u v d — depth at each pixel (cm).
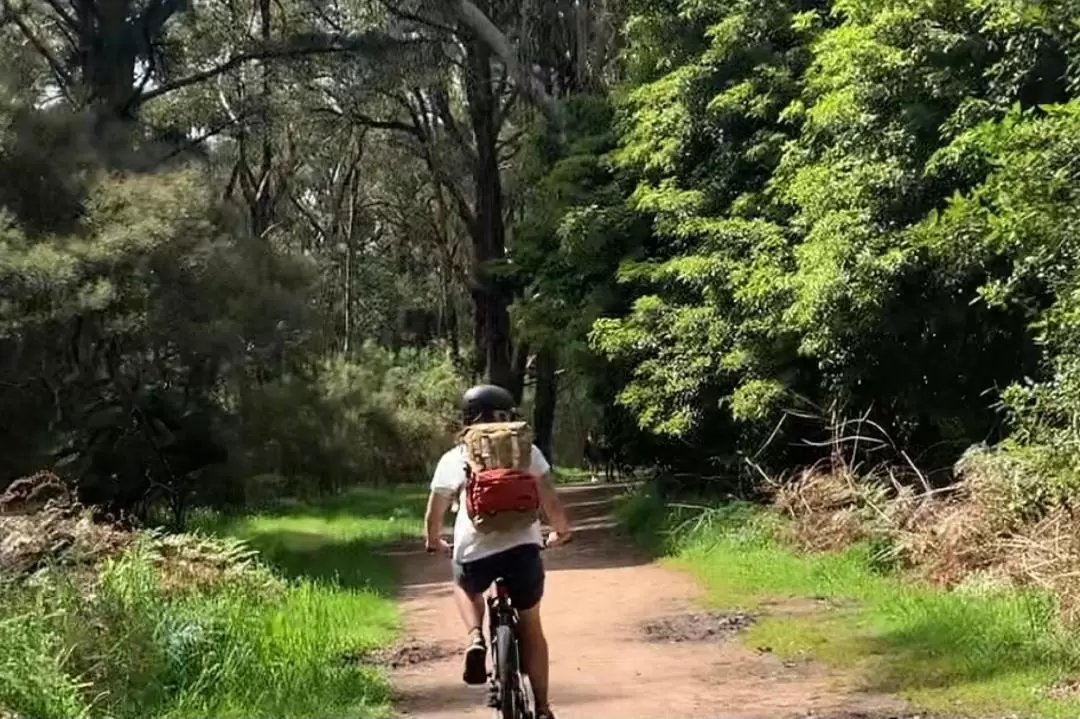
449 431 4594
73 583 875
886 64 1515
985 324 1529
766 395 1797
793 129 1981
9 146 2041
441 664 1050
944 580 1181
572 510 2912
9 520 1033
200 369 2327
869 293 1492
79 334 2081
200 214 2181
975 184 1480
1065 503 1094
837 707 816
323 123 3862
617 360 2181
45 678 728
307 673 900
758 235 1891
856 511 1495
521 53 3039
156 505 2445
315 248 5072
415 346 5572
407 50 3158
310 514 3088
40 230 2042
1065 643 884
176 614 938
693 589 1425
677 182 2148
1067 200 1193
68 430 2125
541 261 2434
